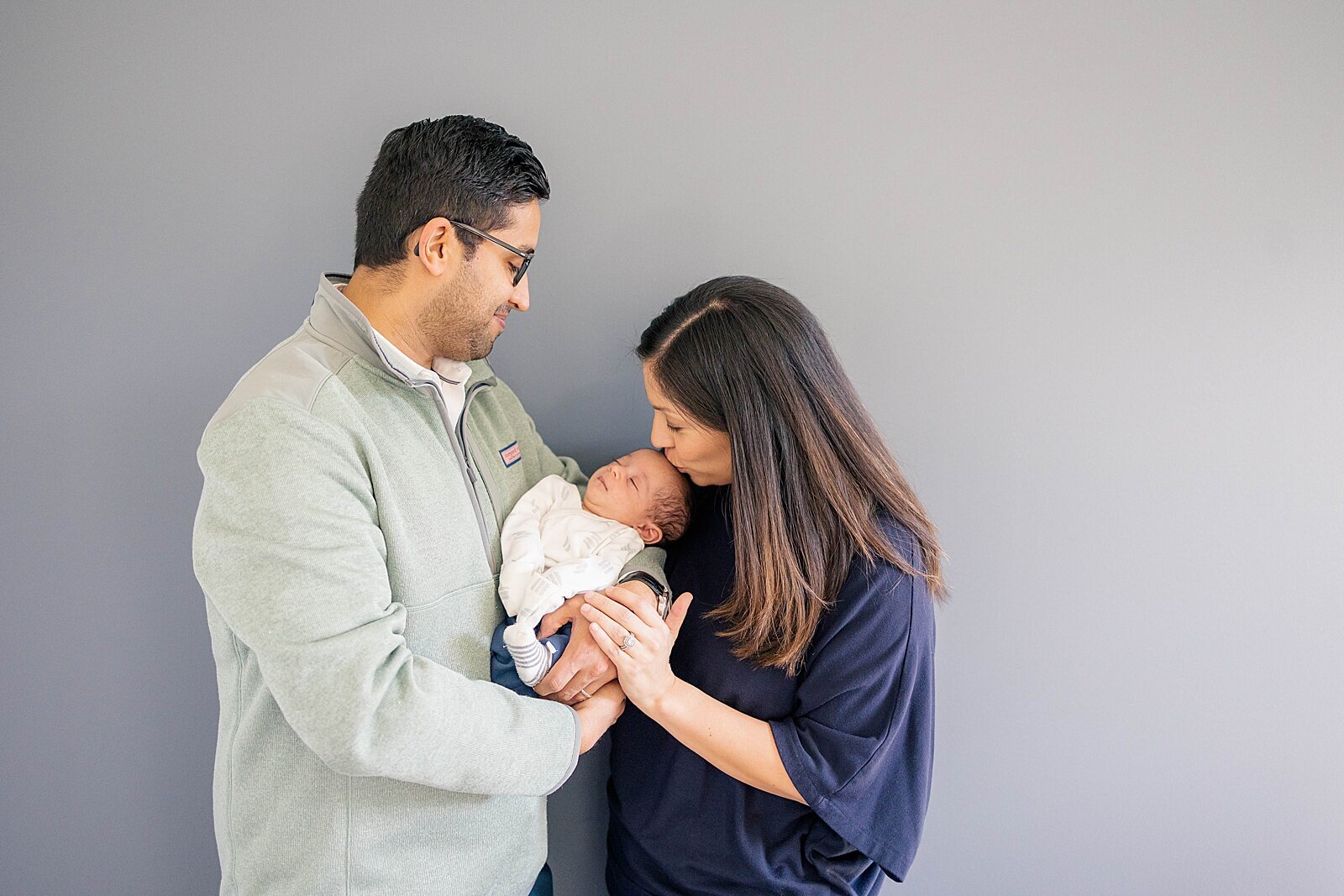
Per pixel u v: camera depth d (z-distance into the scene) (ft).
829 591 4.33
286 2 5.02
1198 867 5.83
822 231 5.27
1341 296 5.27
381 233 3.88
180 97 5.07
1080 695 5.68
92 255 5.17
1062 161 5.20
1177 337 5.32
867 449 4.32
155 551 5.41
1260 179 5.20
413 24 5.07
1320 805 5.72
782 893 4.51
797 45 5.13
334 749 3.38
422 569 3.92
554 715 3.93
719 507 4.85
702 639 4.59
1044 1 5.09
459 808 4.06
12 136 5.06
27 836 5.67
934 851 5.90
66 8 4.97
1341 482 5.41
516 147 3.93
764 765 4.21
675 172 5.23
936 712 5.76
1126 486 5.46
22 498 5.36
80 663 5.51
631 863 4.89
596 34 5.11
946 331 5.35
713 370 4.24
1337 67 5.10
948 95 5.16
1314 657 5.57
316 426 3.52
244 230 5.17
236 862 3.98
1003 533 5.53
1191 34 5.10
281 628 3.34
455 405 4.45
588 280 5.35
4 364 5.24
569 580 4.29
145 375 5.28
